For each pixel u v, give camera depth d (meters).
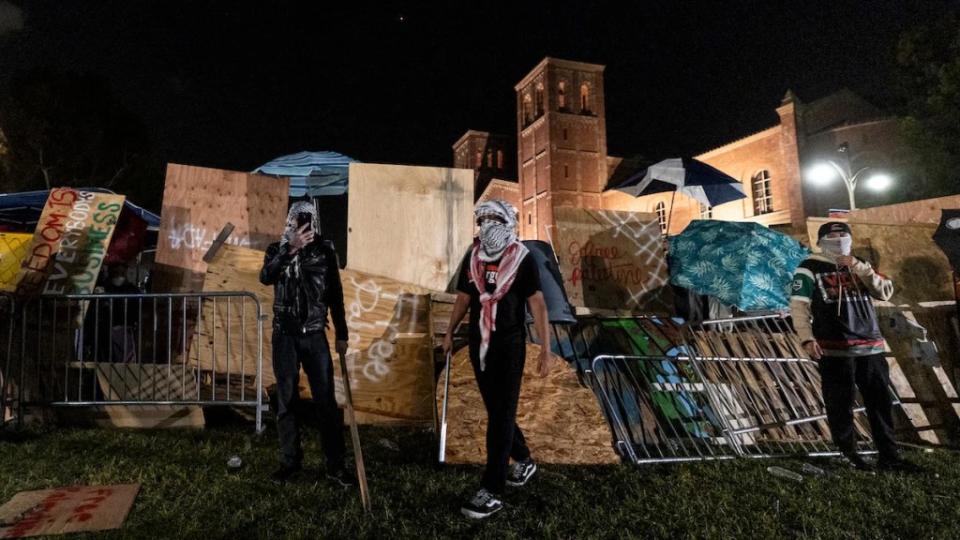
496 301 3.92
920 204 8.17
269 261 4.29
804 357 6.65
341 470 4.16
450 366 5.38
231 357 6.24
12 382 5.77
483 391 3.94
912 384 6.36
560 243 7.31
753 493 4.28
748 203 33.50
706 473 4.79
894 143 27.77
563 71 50.97
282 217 7.51
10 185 24.69
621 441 5.30
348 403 4.07
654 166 11.48
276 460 4.65
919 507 4.04
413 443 5.54
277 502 3.75
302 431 5.57
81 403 5.62
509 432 3.85
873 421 5.01
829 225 5.25
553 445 5.07
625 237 7.56
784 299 6.95
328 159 9.51
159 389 5.91
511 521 3.65
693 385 6.15
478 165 62.47
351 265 7.01
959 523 3.79
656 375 6.20
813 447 5.77
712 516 3.83
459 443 4.91
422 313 6.53
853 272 5.11
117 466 4.43
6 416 5.75
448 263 7.31
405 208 7.30
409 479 4.35
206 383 6.10
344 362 4.21
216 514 3.59
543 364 3.95
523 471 4.33
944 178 21.00
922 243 7.33
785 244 7.25
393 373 6.29
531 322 6.31
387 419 6.18
